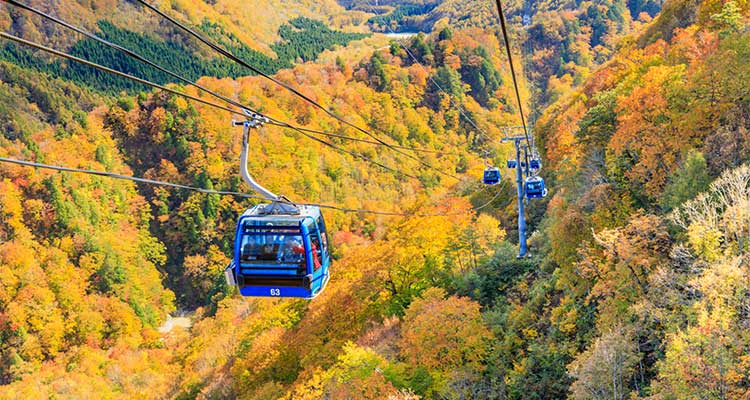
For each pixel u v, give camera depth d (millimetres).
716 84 34969
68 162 148250
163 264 145125
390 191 152875
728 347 21594
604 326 30141
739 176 26125
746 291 22250
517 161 53969
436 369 38531
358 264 66438
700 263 24828
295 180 148375
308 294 15984
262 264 15773
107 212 143875
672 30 70250
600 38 174250
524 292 46531
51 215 132500
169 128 162625
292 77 185125
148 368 101750
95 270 127500
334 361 50125
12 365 104812
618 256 31469
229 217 151750
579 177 48375
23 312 111812
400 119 178125
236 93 168000
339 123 171125
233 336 84562
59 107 178500
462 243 56750
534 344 36906
